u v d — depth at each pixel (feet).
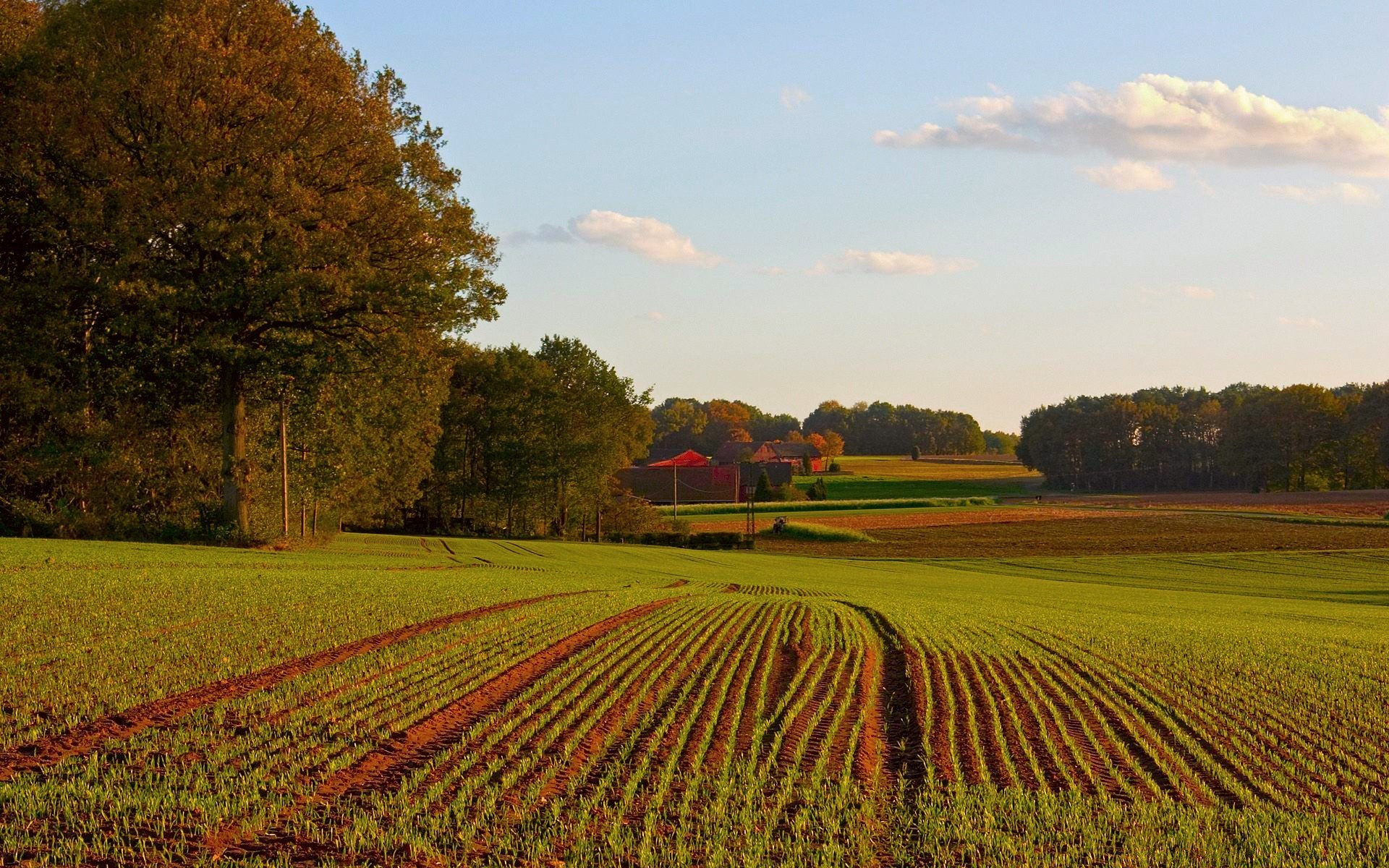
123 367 126.41
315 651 53.06
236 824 29.76
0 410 127.95
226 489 128.47
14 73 119.96
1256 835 32.83
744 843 30.53
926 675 57.67
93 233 114.73
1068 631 80.69
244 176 113.60
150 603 62.80
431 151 131.75
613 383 293.43
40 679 43.75
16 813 29.17
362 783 33.83
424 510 291.79
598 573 128.88
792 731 43.83
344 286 117.39
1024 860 30.25
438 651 55.26
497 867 27.94
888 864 30.07
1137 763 41.57
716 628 72.23
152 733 37.63
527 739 39.78
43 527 123.85
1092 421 634.02
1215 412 632.38
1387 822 35.09
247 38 120.16
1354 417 514.68
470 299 129.70
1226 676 60.75
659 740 40.60
